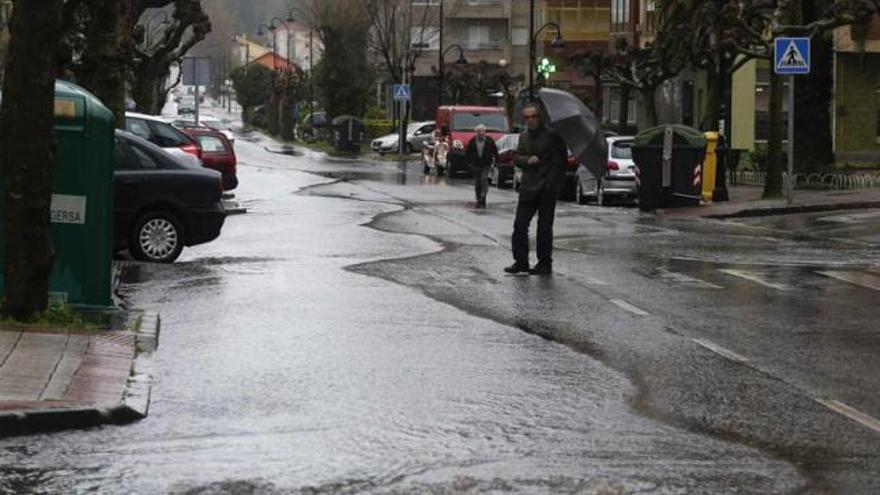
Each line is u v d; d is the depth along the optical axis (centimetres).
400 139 7269
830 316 1457
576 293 1630
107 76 2158
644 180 3203
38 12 1170
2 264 1283
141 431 890
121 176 1889
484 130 3344
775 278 1809
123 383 1001
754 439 887
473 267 1905
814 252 2183
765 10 3984
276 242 2266
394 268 1870
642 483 770
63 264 1327
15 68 1186
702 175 3288
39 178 1206
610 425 923
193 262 1909
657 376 1108
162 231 1919
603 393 1034
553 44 5828
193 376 1076
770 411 976
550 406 984
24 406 895
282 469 795
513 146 4328
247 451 838
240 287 1622
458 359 1170
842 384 1081
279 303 1491
